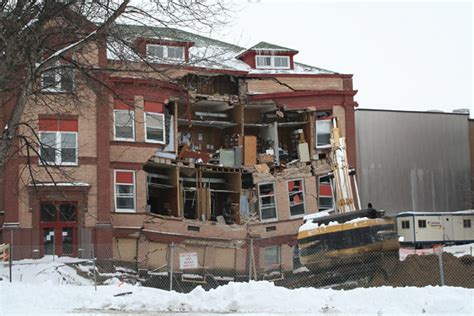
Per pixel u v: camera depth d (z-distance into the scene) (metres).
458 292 21.36
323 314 20.52
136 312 22.20
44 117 39.91
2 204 40.81
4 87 24.05
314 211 50.09
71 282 35.34
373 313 20.45
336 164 43.22
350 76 52.38
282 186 50.12
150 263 43.09
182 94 46.38
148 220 43.66
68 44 25.02
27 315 20.88
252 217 48.88
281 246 48.72
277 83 51.50
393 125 60.91
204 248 45.62
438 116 62.78
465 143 63.50
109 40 24.30
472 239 55.97
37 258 38.84
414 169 61.16
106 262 39.78
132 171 43.41
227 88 51.75
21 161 38.94
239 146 50.75
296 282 33.12
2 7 23.81
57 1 23.83
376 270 31.70
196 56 34.34
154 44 27.53
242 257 46.81
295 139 52.75
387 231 32.09
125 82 42.12
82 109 40.53
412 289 21.75
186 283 43.06
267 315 20.45
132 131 43.56
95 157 41.06
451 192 62.22
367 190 59.19
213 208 51.91
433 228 55.06
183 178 49.41
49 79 29.56
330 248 32.34
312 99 51.03
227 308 22.44
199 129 53.19
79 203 40.34
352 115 51.44
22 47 23.16
